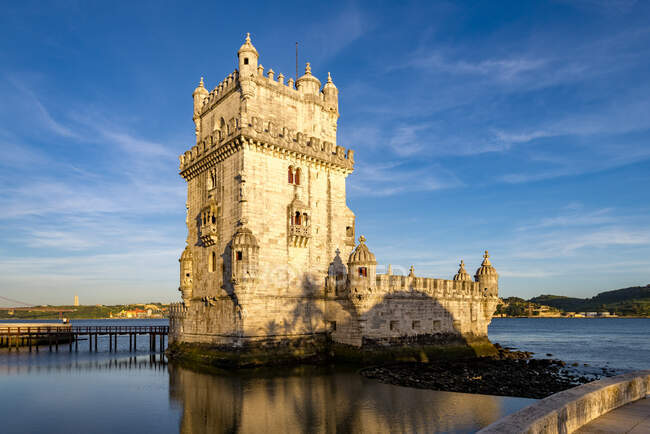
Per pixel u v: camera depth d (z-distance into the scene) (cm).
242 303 4219
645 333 15262
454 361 5072
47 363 5266
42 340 8512
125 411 2808
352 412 2716
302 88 5259
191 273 5203
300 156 4888
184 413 2736
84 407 2925
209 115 5416
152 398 3148
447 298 5438
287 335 4553
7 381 3938
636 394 1551
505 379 3944
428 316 5184
